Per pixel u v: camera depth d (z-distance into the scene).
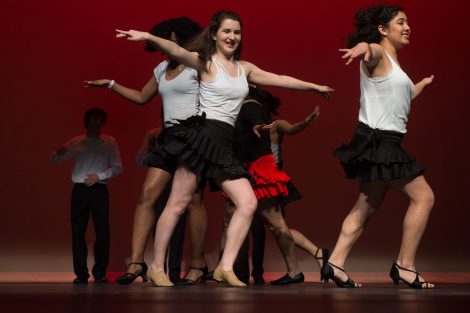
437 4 10.43
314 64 10.29
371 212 6.36
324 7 10.30
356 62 10.34
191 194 6.21
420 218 6.22
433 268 10.38
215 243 9.99
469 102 10.46
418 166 6.18
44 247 9.84
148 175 6.75
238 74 6.17
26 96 9.86
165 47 5.87
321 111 10.29
